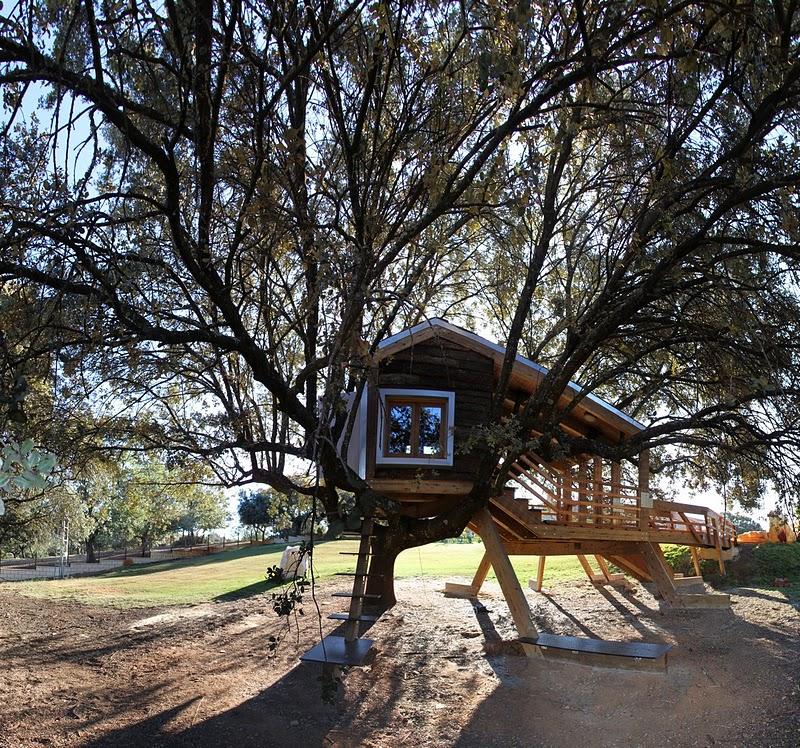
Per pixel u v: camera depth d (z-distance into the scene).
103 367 10.28
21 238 6.82
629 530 14.43
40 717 9.23
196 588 20.22
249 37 8.30
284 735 8.92
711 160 10.57
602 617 14.22
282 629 14.23
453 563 24.47
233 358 12.55
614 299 11.87
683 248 9.95
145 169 10.41
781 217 8.66
